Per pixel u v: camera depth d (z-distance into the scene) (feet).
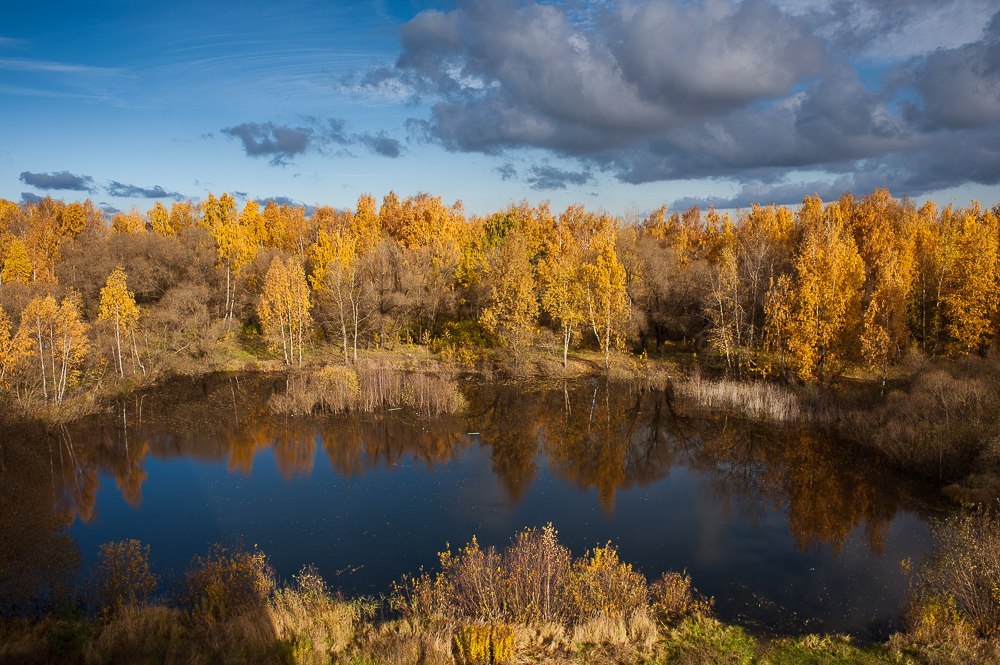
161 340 167.32
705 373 156.35
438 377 154.81
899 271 136.67
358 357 172.86
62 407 120.06
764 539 67.36
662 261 177.47
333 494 82.53
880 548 63.72
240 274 204.44
